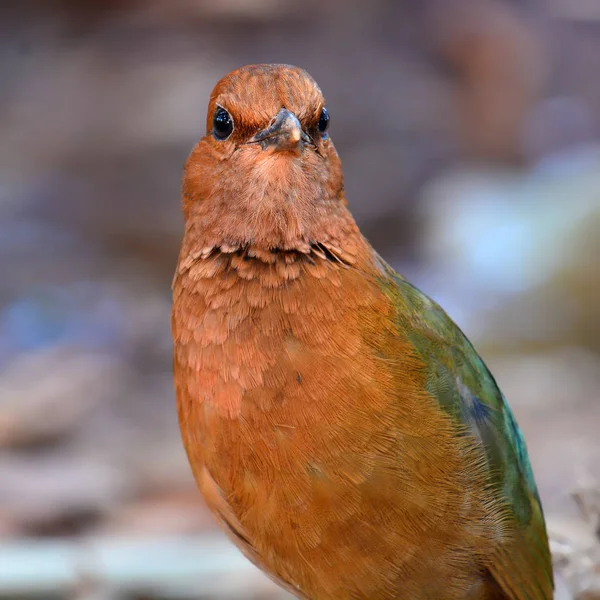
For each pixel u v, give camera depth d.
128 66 23.52
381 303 6.56
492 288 16.83
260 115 6.62
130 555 9.66
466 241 17.86
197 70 23.11
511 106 22.53
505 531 6.78
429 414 6.38
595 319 15.91
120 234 19.12
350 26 24.66
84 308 17.11
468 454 6.53
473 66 23.09
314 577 6.42
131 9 25.53
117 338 16.09
